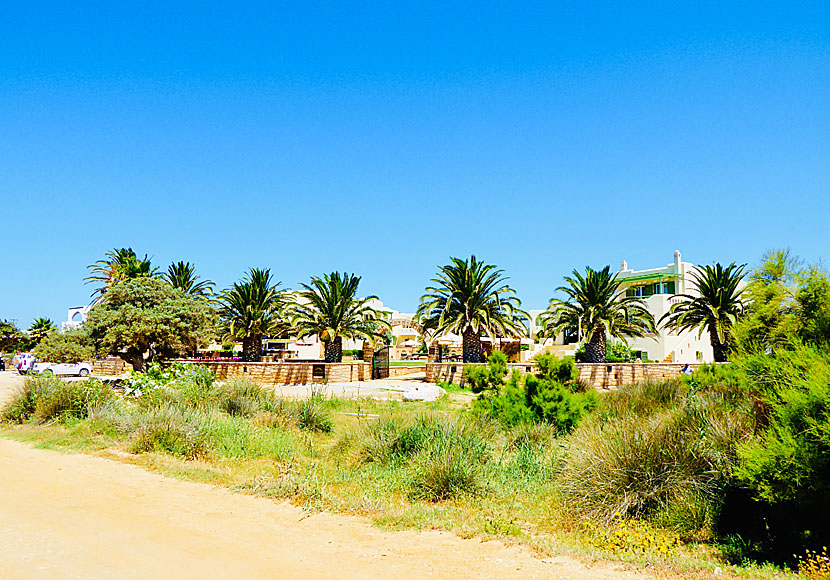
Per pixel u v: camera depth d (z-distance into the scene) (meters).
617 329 37.69
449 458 8.92
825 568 4.98
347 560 5.56
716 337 36.72
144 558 5.53
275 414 15.11
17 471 9.58
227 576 5.09
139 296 29.20
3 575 5.01
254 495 8.23
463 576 5.16
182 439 11.45
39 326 79.50
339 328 38.34
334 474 9.59
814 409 5.41
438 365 34.38
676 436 7.51
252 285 42.78
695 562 5.43
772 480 5.55
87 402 15.21
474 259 37.59
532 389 13.77
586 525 6.66
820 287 7.00
